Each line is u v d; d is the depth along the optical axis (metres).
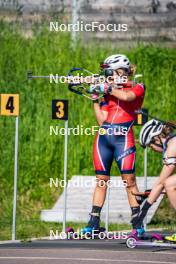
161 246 25.28
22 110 42.59
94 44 45.44
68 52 44.81
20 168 40.44
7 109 27.62
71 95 42.78
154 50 45.28
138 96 27.31
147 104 43.12
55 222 32.94
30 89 43.47
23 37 45.88
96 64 44.22
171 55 45.16
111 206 33.53
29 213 36.31
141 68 44.38
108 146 27.48
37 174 40.25
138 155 40.72
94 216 27.62
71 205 33.88
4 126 42.03
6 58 44.53
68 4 46.31
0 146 41.28
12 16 46.62
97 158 27.58
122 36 46.00
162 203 35.66
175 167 24.94
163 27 46.56
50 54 44.81
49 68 44.19
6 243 26.58
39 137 41.66
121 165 27.36
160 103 43.44
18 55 44.75
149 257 23.16
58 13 46.19
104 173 27.59
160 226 32.47
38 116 42.41
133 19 46.34
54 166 40.84
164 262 22.34
